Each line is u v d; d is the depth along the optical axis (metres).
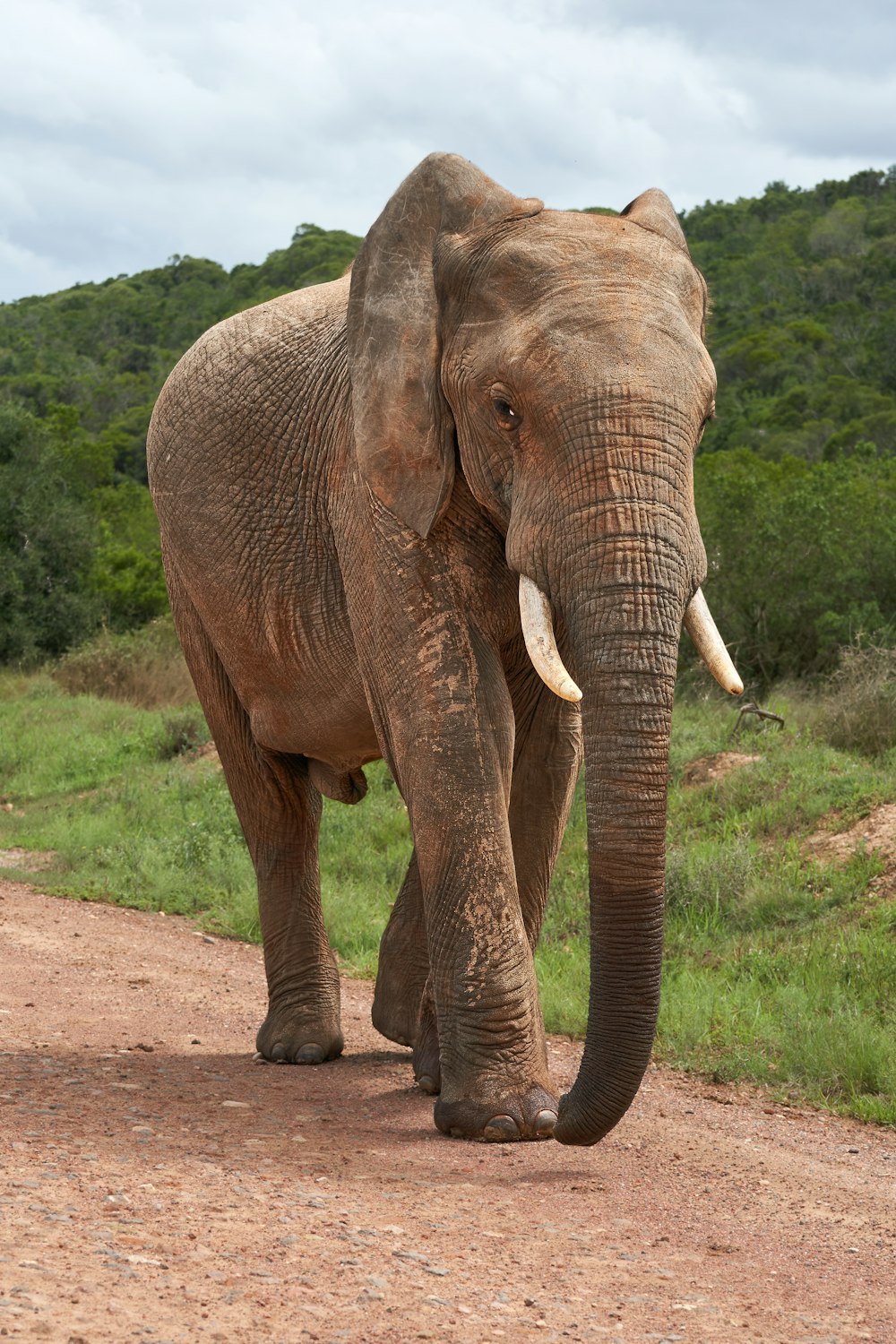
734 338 93.50
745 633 23.03
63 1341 3.44
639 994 5.52
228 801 18.64
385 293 6.64
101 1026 9.27
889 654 17.30
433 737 6.57
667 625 5.65
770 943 11.21
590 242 6.24
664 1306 4.44
